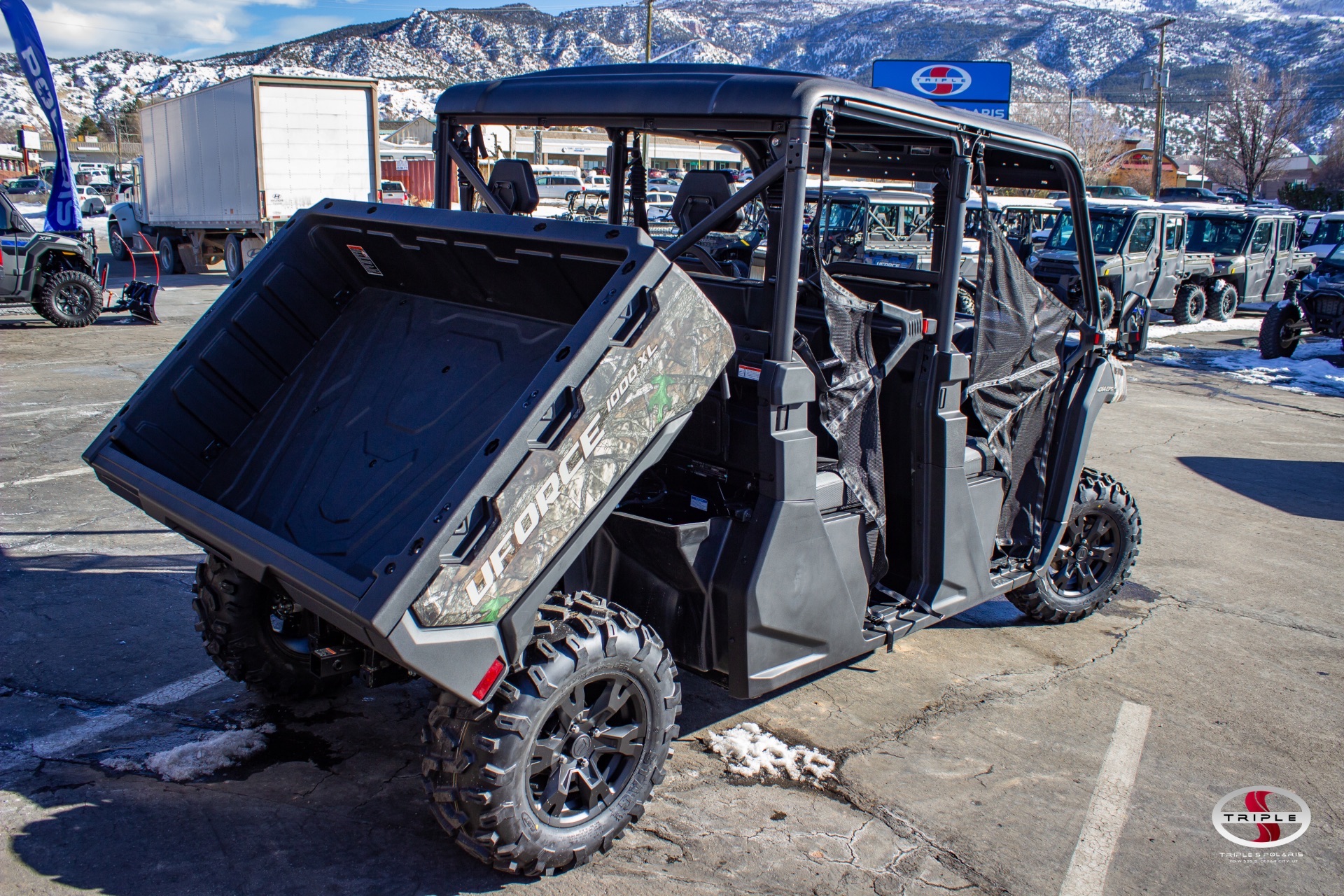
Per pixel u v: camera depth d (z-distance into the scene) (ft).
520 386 9.34
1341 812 10.56
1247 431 30.89
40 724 11.03
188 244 70.03
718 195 10.68
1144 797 10.66
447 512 7.23
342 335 11.25
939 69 73.92
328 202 10.85
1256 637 15.40
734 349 8.87
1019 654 14.40
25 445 23.32
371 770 10.41
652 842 9.35
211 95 59.21
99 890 8.28
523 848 8.25
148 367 33.86
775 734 11.60
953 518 11.80
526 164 11.09
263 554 8.25
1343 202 142.10
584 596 8.98
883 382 11.84
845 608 10.53
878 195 32.53
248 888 8.41
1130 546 15.58
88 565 16.03
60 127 43.29
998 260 11.91
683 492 10.96
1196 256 55.72
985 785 10.72
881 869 9.11
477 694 7.69
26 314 47.47
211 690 12.06
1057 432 14.14
